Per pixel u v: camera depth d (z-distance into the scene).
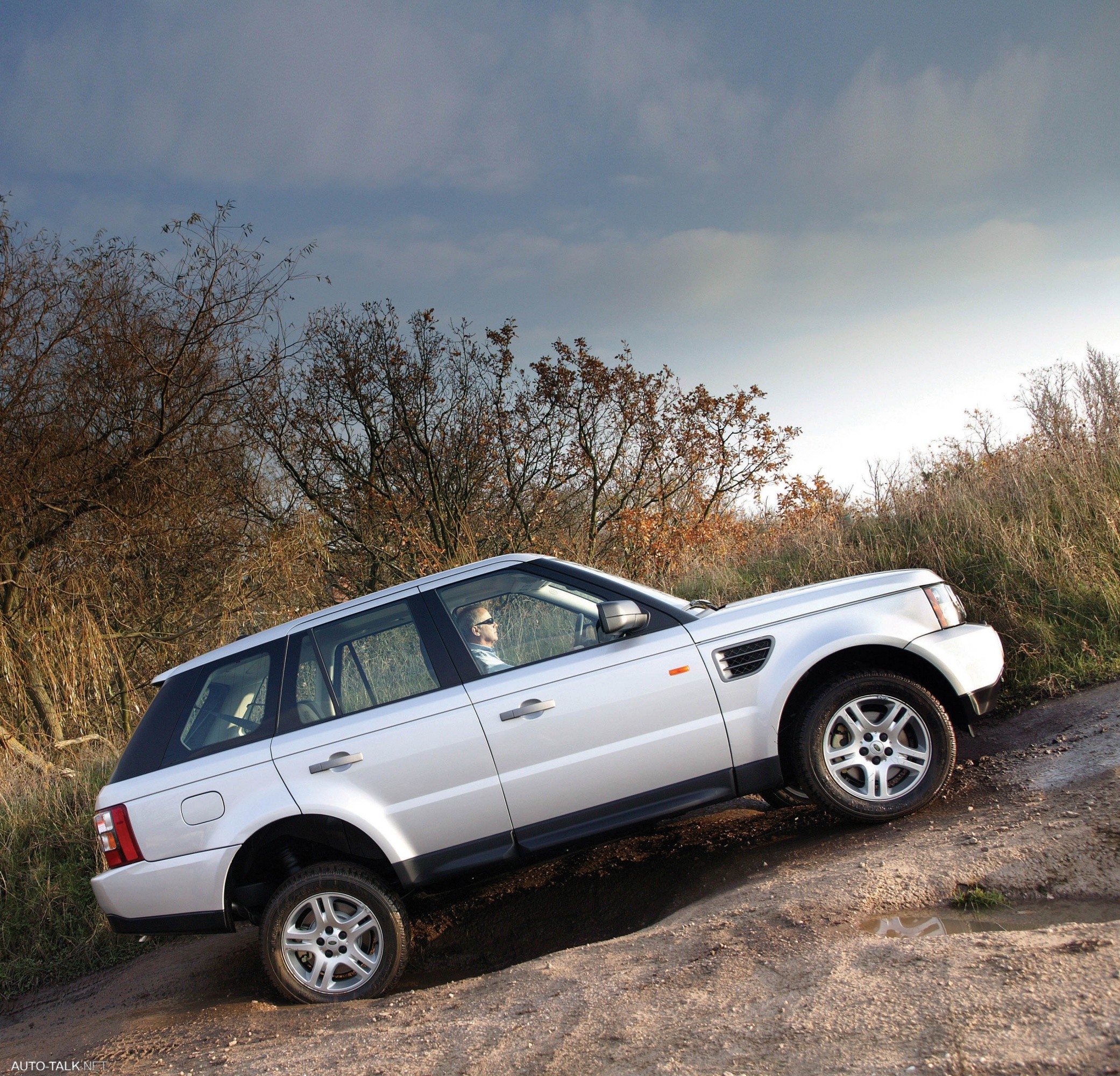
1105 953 2.60
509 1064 2.87
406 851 4.24
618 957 3.67
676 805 4.34
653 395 15.44
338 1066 3.16
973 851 3.74
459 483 16.20
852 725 4.50
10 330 12.02
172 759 4.43
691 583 10.19
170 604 14.06
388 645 4.52
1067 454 8.23
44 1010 5.37
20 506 12.22
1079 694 5.68
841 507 9.92
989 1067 2.16
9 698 11.39
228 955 5.52
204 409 13.83
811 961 3.10
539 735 4.29
